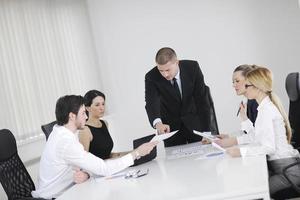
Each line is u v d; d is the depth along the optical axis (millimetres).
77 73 6230
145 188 2584
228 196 2172
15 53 5098
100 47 6812
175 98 4027
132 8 6707
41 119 5348
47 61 5633
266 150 3029
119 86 6832
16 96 5004
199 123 4086
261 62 6438
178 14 6594
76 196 2670
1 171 3189
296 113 3998
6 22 5023
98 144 3787
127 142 6867
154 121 3953
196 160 3178
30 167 4996
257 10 6387
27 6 5395
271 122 3057
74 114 3129
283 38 6348
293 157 3082
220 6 6473
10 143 3389
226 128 6594
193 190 2340
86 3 6648
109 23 6777
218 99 6594
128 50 6773
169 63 3662
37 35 5516
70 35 6191
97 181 3018
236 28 6465
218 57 6547
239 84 3783
